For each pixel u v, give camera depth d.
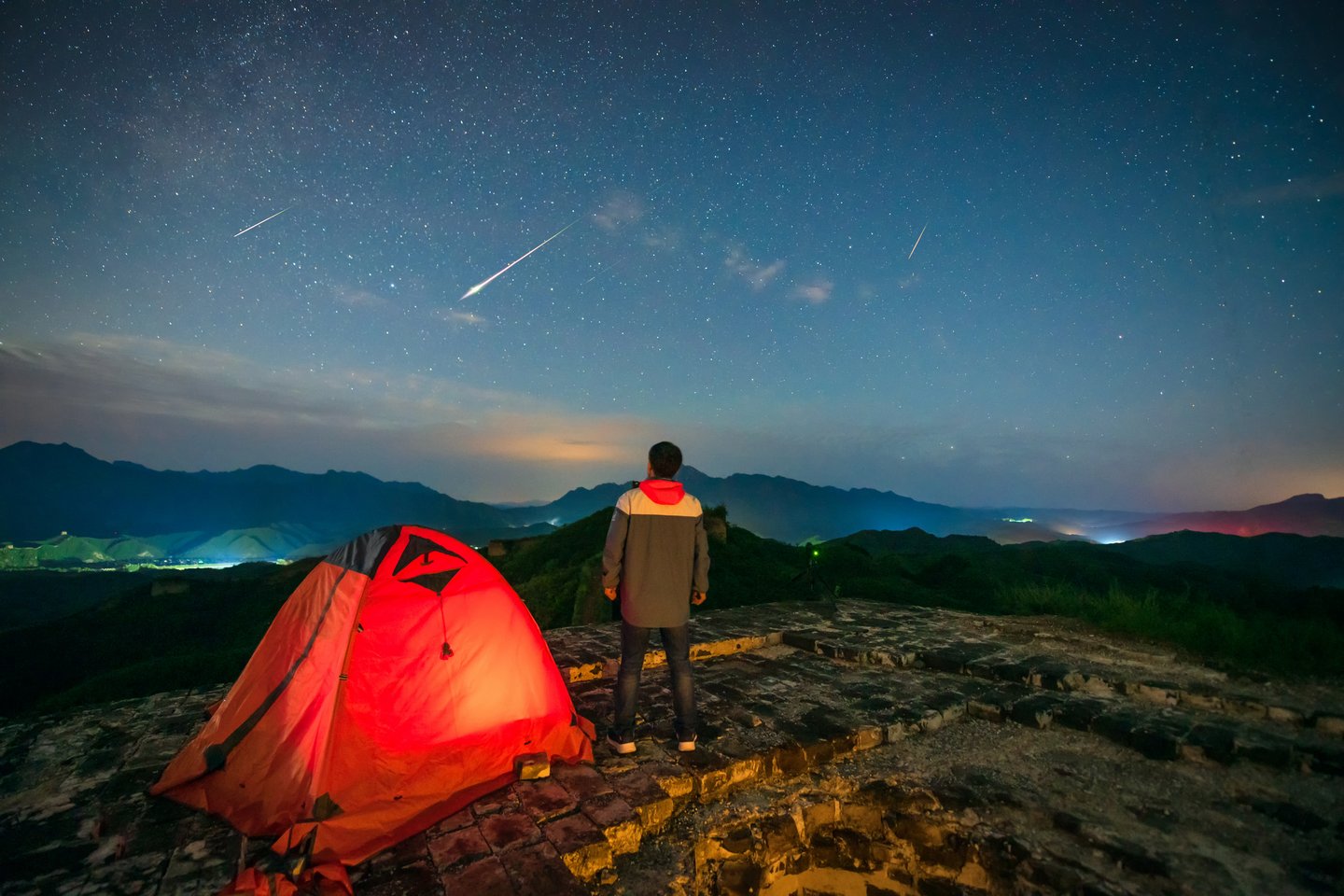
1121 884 3.10
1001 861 3.40
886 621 8.04
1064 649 6.55
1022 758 4.41
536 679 4.34
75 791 3.79
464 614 4.19
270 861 3.06
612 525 4.19
